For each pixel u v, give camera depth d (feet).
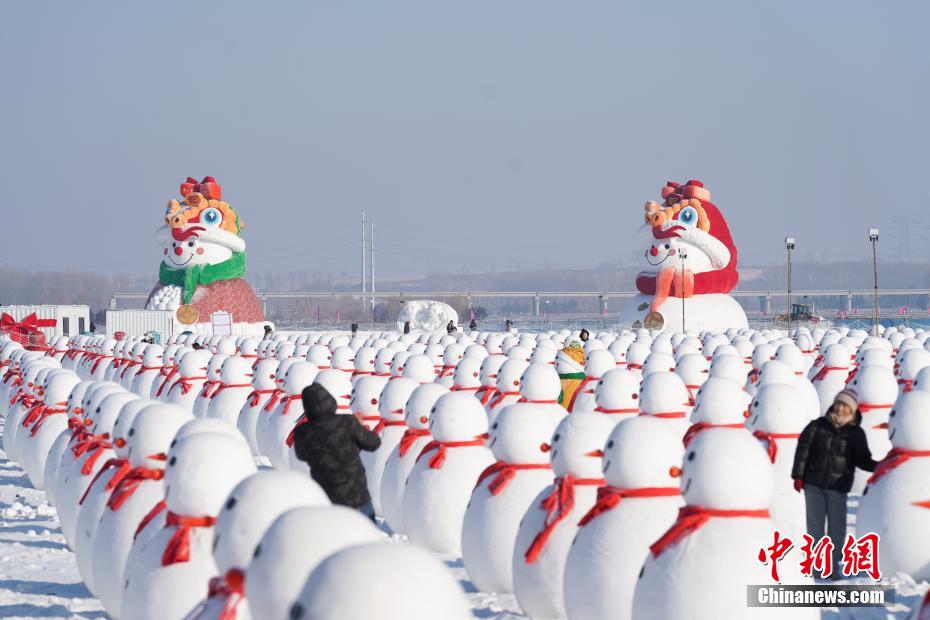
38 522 54.13
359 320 474.90
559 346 106.83
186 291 222.48
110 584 33.42
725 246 226.38
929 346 100.27
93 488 37.37
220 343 105.91
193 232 223.10
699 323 219.00
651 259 225.35
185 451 27.91
